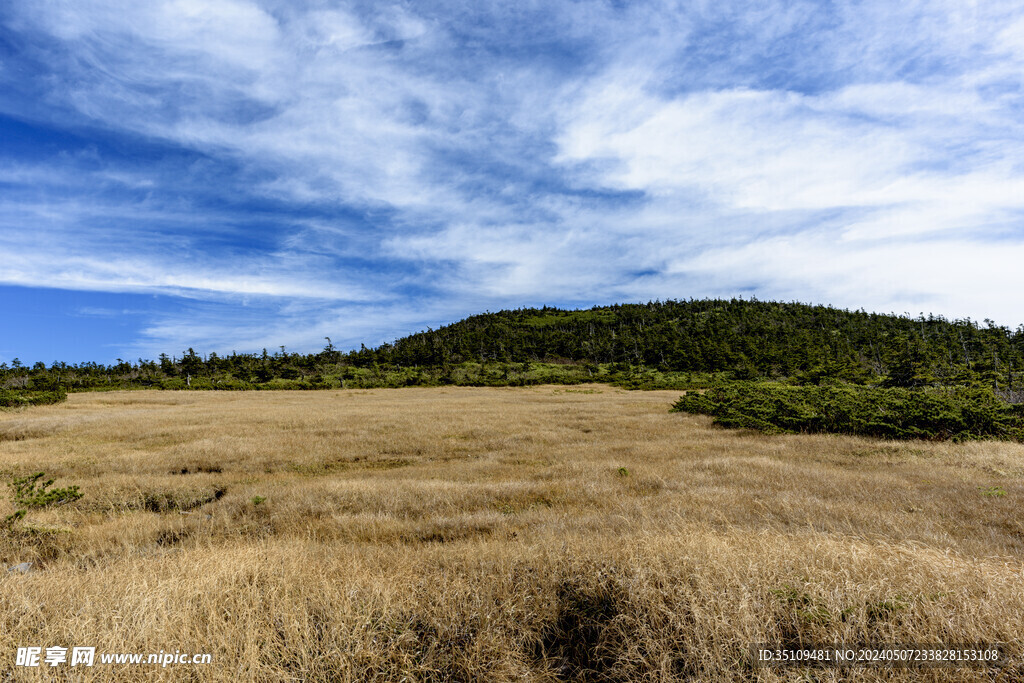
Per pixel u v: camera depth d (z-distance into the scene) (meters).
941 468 11.48
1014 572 4.23
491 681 3.34
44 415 25.53
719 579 3.91
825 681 3.10
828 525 6.49
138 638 3.39
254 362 76.81
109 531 7.24
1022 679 3.04
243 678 3.15
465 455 14.82
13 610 3.71
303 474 12.64
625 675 3.35
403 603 3.94
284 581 4.28
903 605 3.56
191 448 14.59
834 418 17.34
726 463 11.73
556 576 4.35
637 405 29.66
